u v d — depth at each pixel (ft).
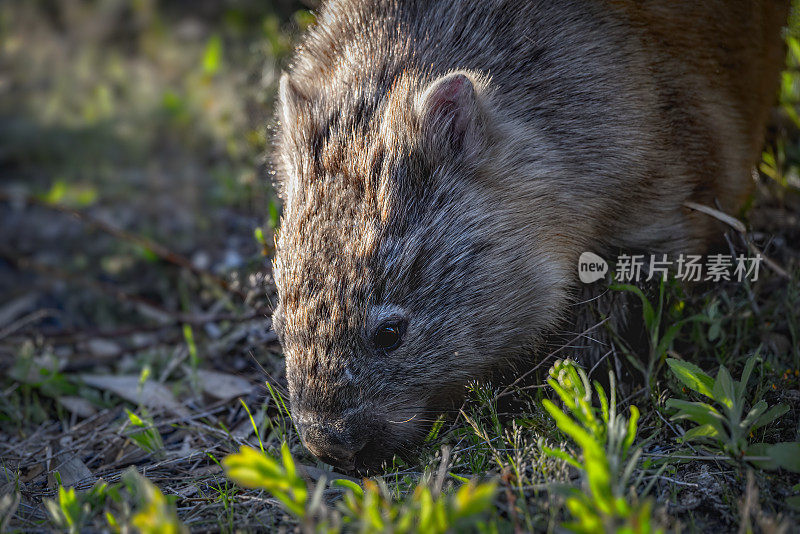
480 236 11.89
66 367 17.87
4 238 23.30
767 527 9.13
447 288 11.69
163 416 15.28
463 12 13.24
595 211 12.89
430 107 11.76
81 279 20.29
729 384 10.85
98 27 33.37
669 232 13.28
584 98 12.73
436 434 12.14
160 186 24.38
